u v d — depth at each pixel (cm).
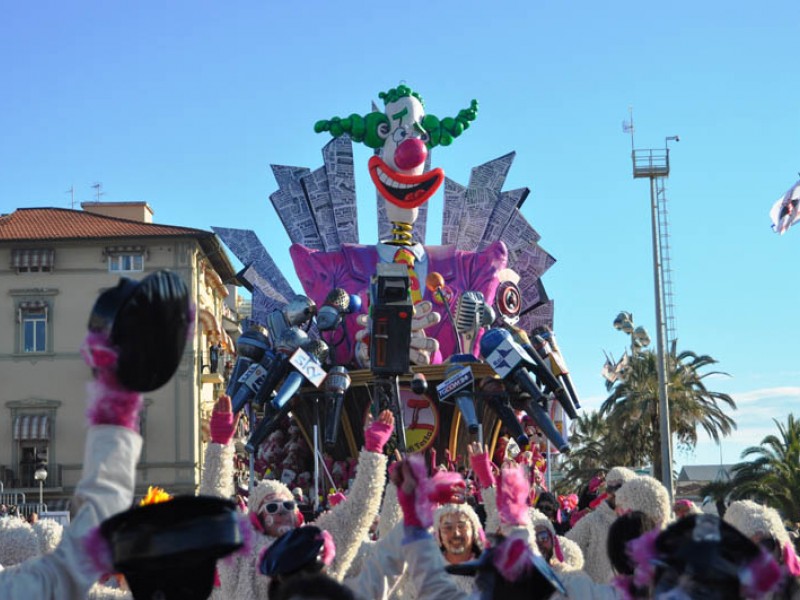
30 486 5556
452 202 4225
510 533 587
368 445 751
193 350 5688
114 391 349
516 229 4234
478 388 3444
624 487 811
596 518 1017
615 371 4953
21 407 5609
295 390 3328
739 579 377
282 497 754
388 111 3647
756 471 4566
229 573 714
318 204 4119
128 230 5753
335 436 3350
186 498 354
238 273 4203
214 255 6084
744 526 786
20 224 5800
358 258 3888
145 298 341
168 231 5744
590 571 1003
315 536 553
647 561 392
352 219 4106
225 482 725
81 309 5678
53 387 5631
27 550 817
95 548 346
